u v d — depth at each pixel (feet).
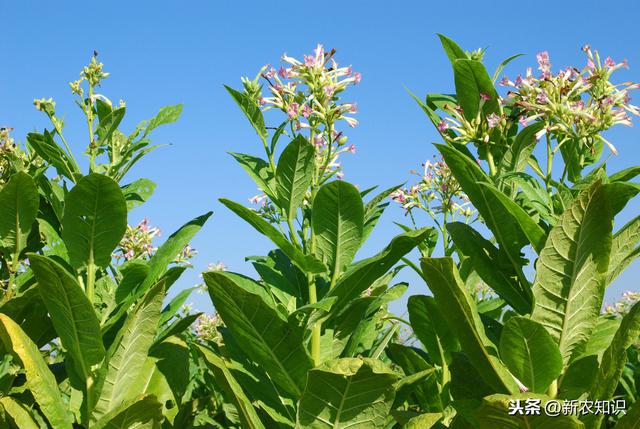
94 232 11.08
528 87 11.18
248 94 12.02
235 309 10.16
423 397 13.71
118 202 10.77
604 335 10.48
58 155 12.48
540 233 10.09
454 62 12.25
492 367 9.62
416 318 13.24
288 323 10.19
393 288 13.34
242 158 11.93
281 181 11.16
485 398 8.36
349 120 11.56
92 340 10.63
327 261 11.38
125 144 13.61
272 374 10.81
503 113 12.27
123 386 11.24
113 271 14.47
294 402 11.59
